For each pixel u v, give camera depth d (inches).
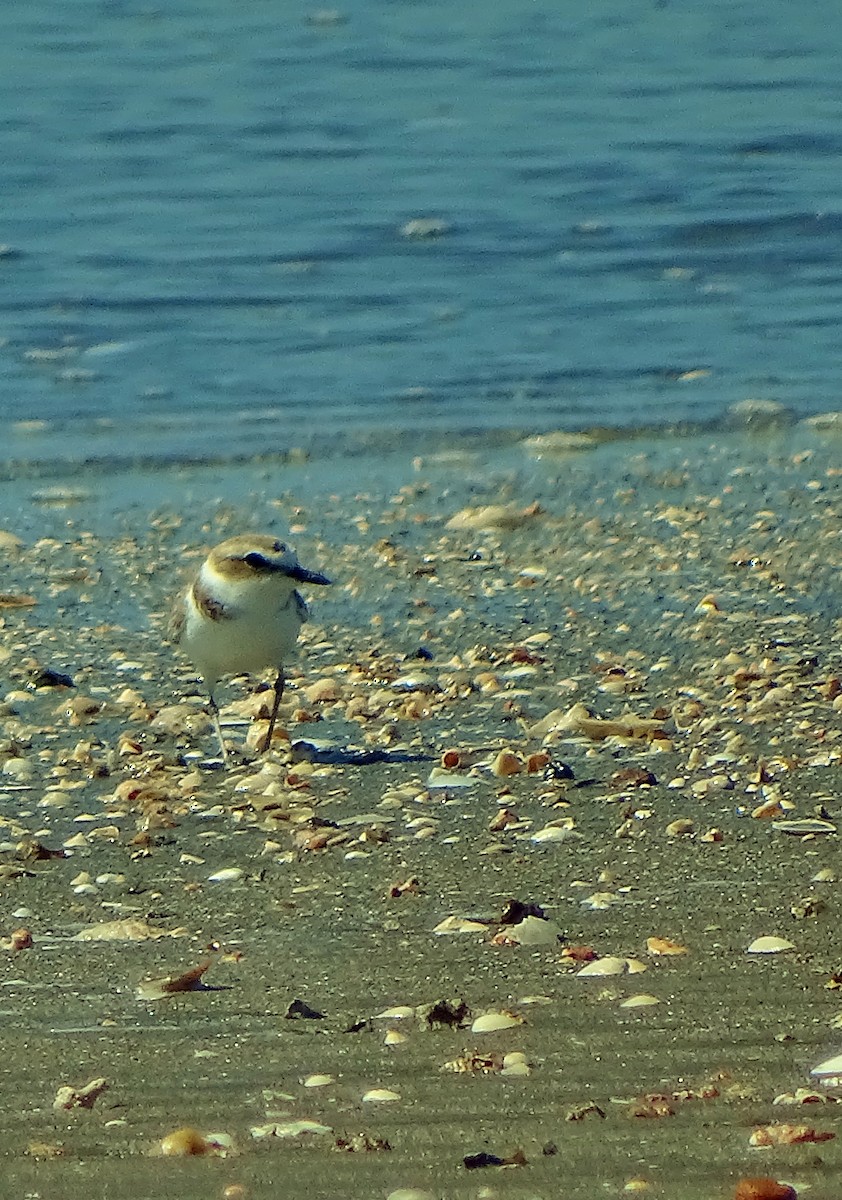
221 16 1674.5
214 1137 233.9
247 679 486.9
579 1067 249.9
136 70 1472.7
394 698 460.4
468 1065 251.8
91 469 735.1
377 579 582.6
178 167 1207.6
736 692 454.3
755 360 870.4
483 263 1017.5
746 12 1679.4
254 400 818.2
